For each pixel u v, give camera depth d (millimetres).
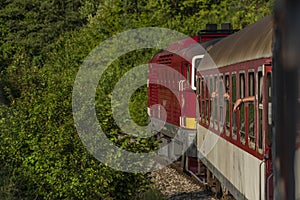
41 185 11617
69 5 62500
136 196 11578
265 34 8242
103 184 10492
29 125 12156
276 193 2713
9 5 61406
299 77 2709
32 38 58938
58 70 24359
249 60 9031
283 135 2715
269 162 7461
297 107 2711
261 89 8188
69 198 10750
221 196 14023
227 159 11695
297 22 2645
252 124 8859
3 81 27781
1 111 14352
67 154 10578
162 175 18062
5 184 12367
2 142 13148
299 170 3092
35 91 13531
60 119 11102
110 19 30125
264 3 32281
